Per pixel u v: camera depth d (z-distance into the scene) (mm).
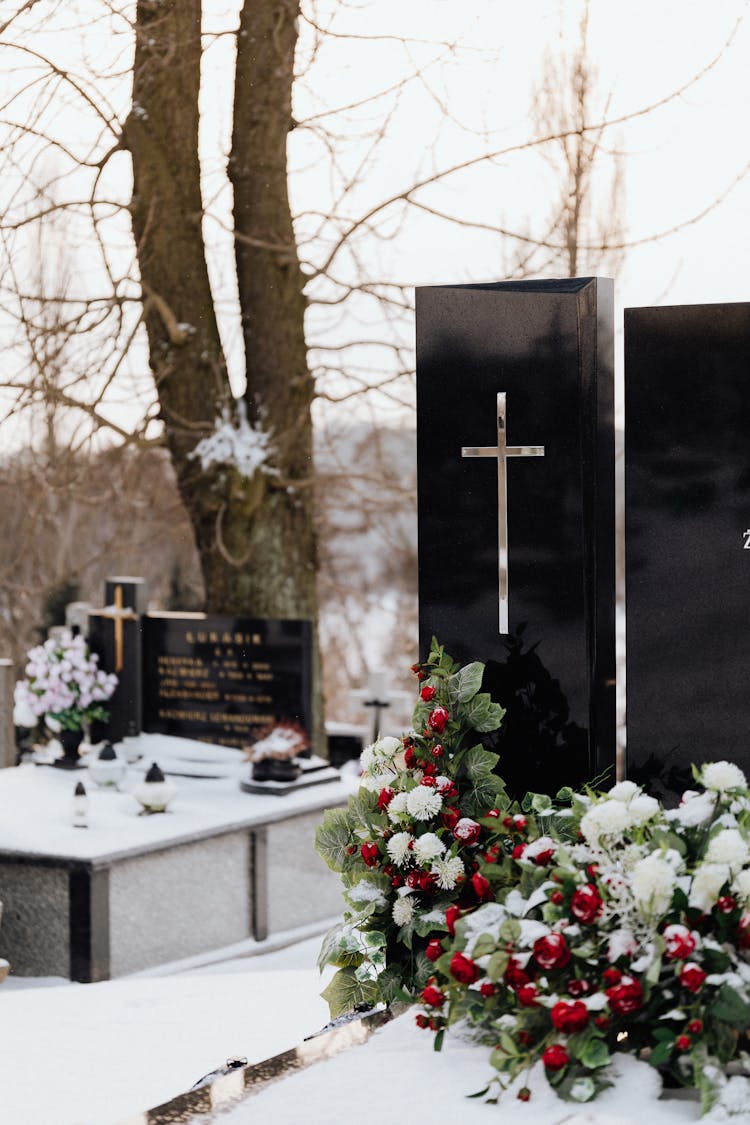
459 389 4578
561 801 4012
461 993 3303
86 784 9570
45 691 9867
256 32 11047
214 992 6492
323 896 9453
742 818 3287
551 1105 2939
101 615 10055
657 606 4391
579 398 4410
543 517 4484
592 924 3172
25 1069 5332
